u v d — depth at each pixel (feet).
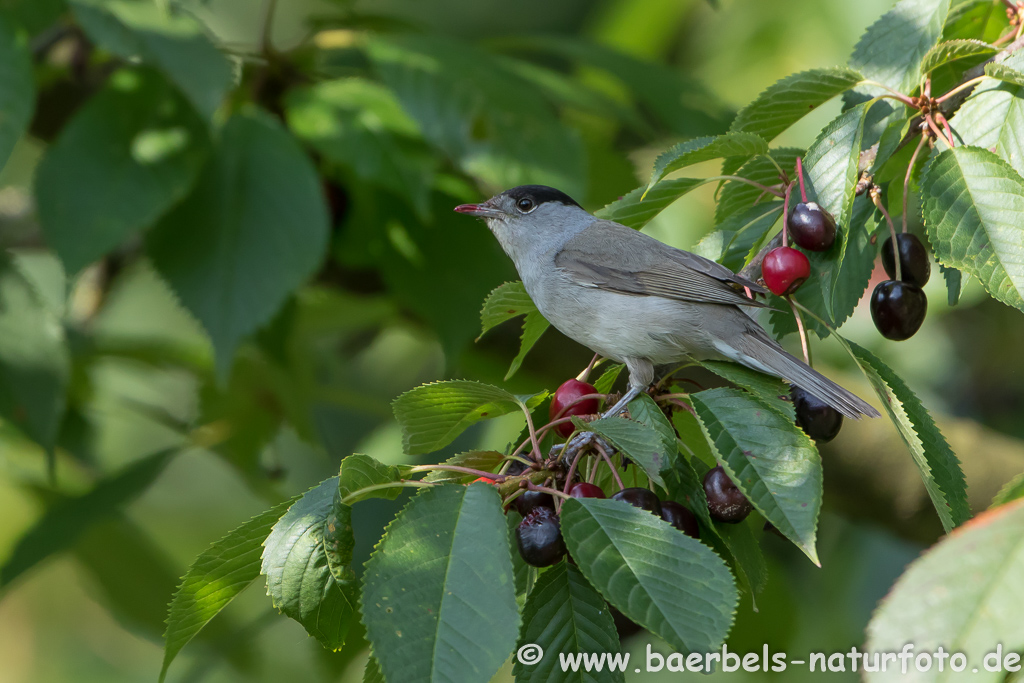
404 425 19.49
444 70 28.78
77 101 35.35
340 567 16.33
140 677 44.21
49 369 28.40
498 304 22.24
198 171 27.81
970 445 32.17
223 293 27.30
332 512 16.39
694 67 41.57
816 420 19.97
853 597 34.71
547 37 34.04
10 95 24.67
